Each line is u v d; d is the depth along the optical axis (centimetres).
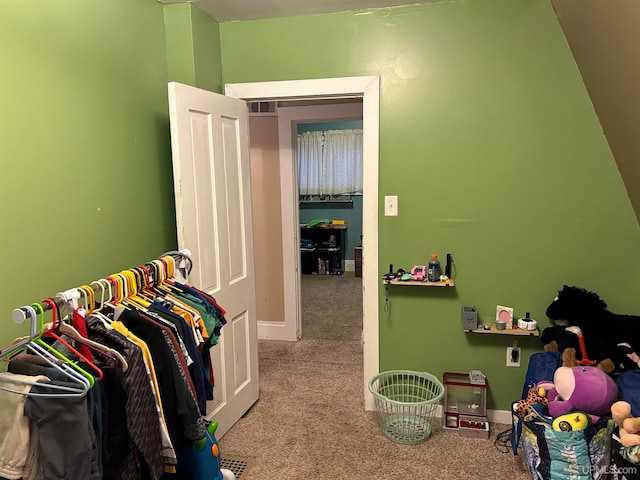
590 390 196
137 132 217
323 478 220
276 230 400
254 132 392
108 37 194
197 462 182
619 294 245
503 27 239
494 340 264
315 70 265
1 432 116
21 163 150
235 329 270
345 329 439
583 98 235
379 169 265
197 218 230
